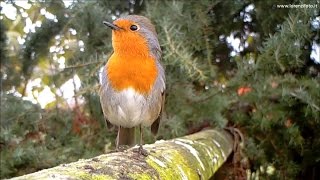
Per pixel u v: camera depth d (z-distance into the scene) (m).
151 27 0.66
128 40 0.64
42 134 0.83
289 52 0.71
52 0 0.81
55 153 0.81
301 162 0.88
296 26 0.70
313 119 0.82
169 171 0.53
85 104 0.83
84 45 0.81
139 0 0.86
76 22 0.80
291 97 0.79
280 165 0.86
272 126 0.84
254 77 0.77
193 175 0.57
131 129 0.70
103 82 0.65
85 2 0.78
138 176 0.47
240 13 0.83
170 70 0.79
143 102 0.64
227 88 0.81
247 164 0.84
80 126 0.83
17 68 0.87
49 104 0.84
